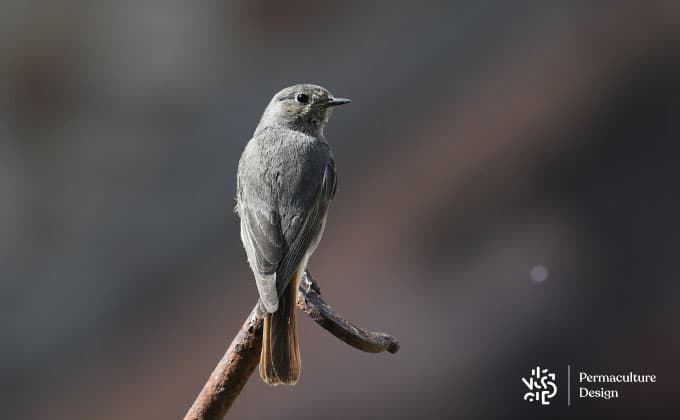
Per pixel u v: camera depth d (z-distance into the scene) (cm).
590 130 980
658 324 905
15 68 1159
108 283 1030
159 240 1059
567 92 998
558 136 985
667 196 946
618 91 987
